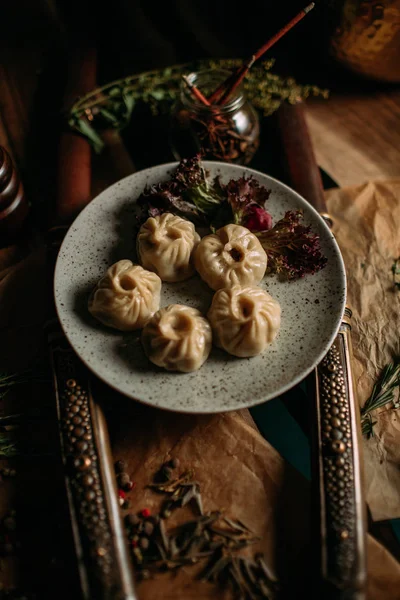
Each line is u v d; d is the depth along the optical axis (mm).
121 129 789
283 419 620
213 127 686
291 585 517
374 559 525
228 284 599
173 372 559
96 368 552
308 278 612
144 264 621
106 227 643
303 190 693
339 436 535
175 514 550
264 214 628
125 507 552
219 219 651
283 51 883
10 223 688
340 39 781
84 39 861
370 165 787
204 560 527
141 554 529
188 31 895
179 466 572
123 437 586
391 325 654
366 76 832
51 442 585
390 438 590
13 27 876
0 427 586
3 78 839
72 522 502
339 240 711
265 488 561
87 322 581
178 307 581
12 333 646
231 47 889
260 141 787
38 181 759
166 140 789
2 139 787
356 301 670
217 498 557
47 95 827
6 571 531
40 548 541
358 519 505
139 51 885
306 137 741
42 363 625
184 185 639
